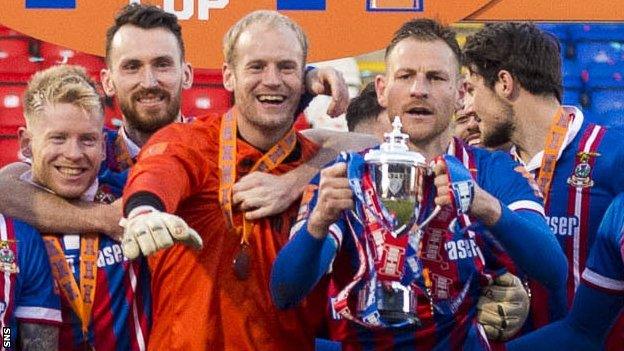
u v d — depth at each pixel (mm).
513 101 9359
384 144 7316
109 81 9812
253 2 11086
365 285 7316
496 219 7047
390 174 7223
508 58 9328
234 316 7832
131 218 7062
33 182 8727
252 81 7898
